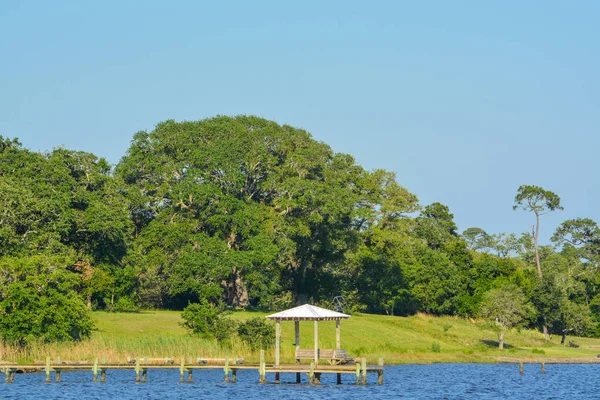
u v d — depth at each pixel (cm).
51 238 12675
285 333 12369
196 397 7825
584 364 13050
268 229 15200
